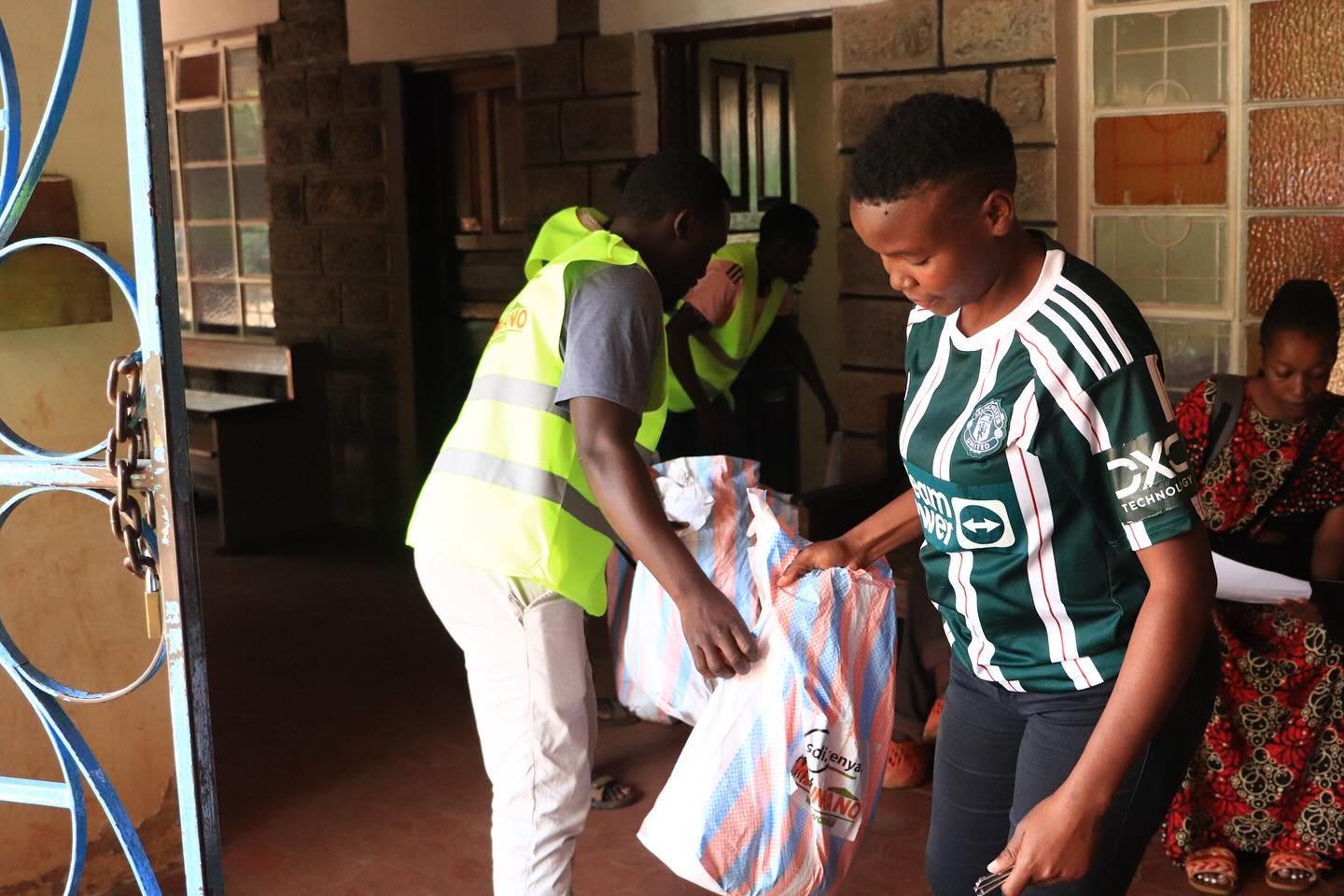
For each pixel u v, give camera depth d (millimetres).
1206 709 1637
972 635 1733
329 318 6449
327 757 3598
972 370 1567
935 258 1476
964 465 1581
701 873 1978
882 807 3186
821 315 6504
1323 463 2621
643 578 2805
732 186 5512
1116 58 3900
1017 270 1532
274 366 6457
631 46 5012
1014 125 4055
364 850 3049
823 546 2047
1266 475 2658
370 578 5531
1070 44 3951
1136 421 1451
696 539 2764
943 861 1876
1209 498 2715
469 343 6199
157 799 2936
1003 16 4000
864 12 4320
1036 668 1654
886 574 2117
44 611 2699
